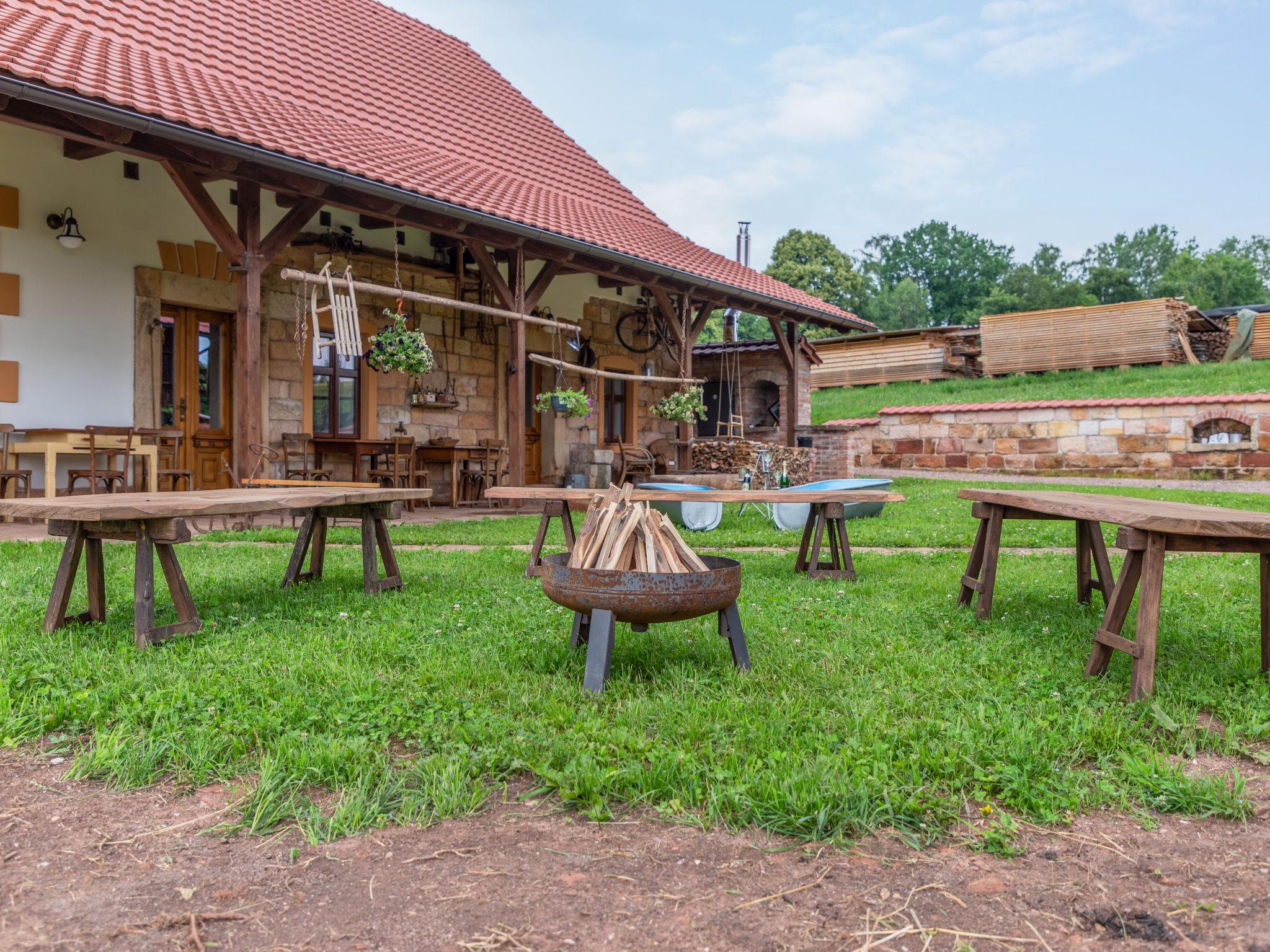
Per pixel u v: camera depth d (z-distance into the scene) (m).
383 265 13.38
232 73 11.27
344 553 7.55
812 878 2.12
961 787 2.56
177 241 11.31
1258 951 1.83
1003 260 77.06
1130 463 16.88
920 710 3.20
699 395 15.03
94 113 7.19
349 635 4.30
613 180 17.66
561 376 13.29
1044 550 8.42
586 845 2.28
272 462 11.91
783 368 20.70
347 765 2.65
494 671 3.66
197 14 12.24
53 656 3.85
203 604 5.17
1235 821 2.44
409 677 3.55
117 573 6.20
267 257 9.28
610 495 4.09
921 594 5.73
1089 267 88.25
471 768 2.65
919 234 78.06
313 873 2.13
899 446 19.39
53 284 10.20
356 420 13.22
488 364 15.05
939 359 27.55
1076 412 17.38
